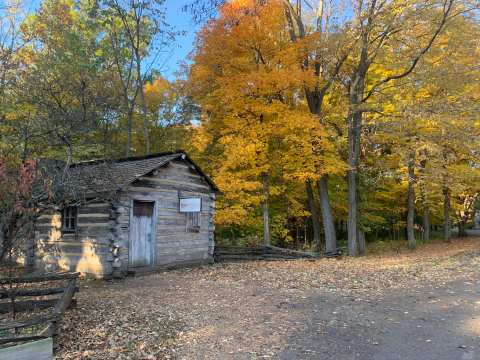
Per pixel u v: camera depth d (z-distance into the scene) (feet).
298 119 56.18
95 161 36.24
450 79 56.70
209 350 18.33
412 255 62.39
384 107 66.64
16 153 25.11
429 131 63.72
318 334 20.53
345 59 65.05
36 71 42.34
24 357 15.10
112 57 72.33
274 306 26.53
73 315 23.65
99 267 39.45
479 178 70.79
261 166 58.95
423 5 55.57
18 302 23.30
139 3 70.59
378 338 19.84
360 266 47.60
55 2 66.80
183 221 47.83
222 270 44.34
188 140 78.54
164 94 84.84
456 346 18.49
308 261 53.78
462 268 42.11
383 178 77.00
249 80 54.49
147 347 18.62
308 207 85.97
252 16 55.93
